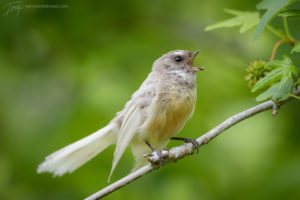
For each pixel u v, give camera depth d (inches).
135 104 330.0
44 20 488.1
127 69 524.1
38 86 521.7
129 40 547.2
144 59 529.7
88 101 505.0
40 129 486.0
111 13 519.8
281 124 442.0
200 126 477.7
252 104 471.2
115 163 315.6
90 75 533.6
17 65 524.4
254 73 281.7
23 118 506.0
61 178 465.4
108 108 495.2
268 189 397.7
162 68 351.6
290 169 399.2
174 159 269.1
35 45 516.7
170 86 331.3
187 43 541.3
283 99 248.7
